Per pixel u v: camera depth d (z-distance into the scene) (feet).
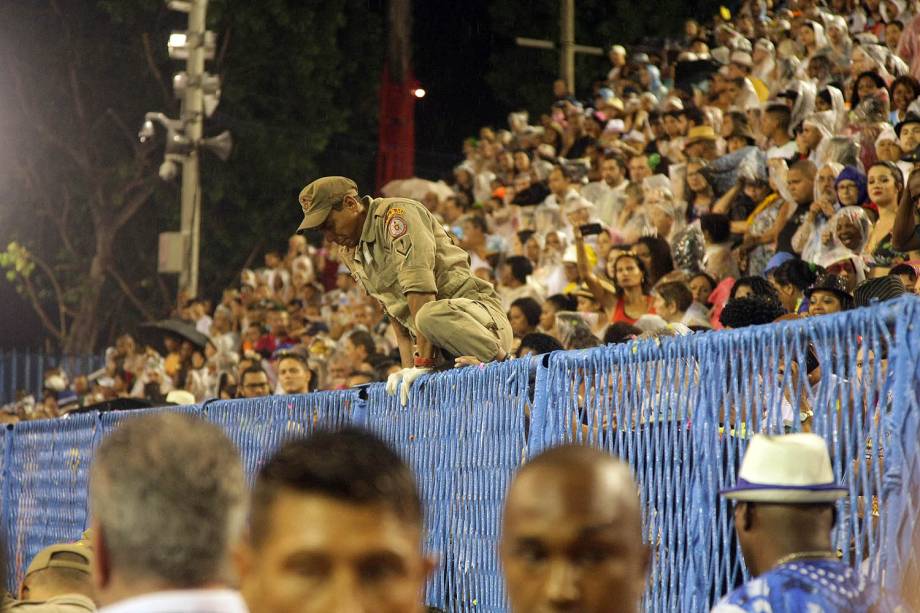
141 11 324.60
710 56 176.35
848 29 151.94
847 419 37.83
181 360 169.78
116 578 23.04
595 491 23.58
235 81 303.68
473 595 55.42
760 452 33.76
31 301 342.03
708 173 123.44
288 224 310.65
